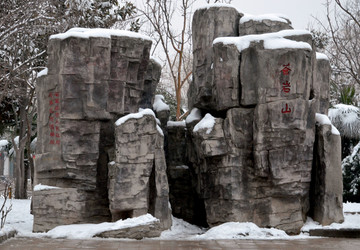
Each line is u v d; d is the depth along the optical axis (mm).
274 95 14594
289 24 17312
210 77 16203
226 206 15227
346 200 21594
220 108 15367
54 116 14859
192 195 17734
